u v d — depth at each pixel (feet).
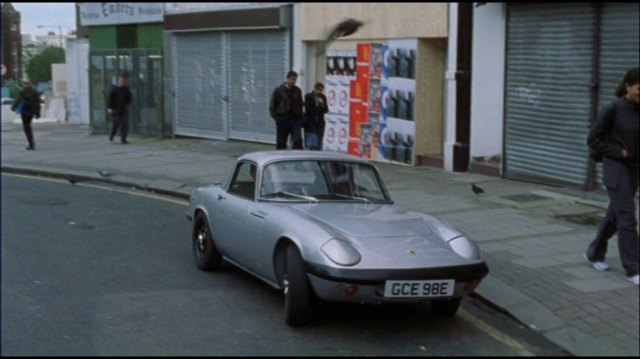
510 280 23.53
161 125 74.02
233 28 64.28
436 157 49.01
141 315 20.83
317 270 18.52
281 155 23.94
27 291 23.03
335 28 54.29
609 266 24.59
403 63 50.11
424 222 21.20
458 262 19.01
